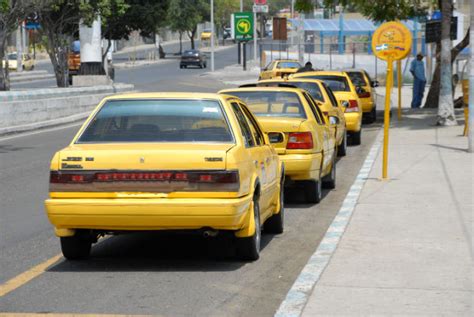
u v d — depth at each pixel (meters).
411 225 12.44
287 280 9.70
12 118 30.72
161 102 10.74
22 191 16.73
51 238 12.29
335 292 8.71
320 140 15.18
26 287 9.38
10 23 34.84
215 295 9.00
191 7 123.62
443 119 28.66
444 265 9.91
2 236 12.43
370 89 31.77
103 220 9.66
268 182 11.48
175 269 10.26
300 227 13.24
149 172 9.59
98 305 8.59
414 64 37.34
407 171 18.44
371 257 10.36
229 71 79.69
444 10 28.14
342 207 14.20
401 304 8.23
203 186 9.55
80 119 36.59
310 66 39.06
